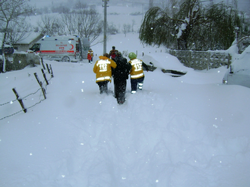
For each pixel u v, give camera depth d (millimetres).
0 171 3152
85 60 30234
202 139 3963
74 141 4074
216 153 3562
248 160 3240
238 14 20031
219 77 10664
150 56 14203
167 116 4973
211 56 14047
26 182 2887
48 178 3055
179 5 21938
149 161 3521
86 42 31250
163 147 3734
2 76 12703
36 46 25203
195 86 8445
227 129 4270
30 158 3502
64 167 3266
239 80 7348
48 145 3914
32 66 15648
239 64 7555
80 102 6441
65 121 4953
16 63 15227
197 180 2889
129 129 4621
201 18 20172
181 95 6930
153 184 3031
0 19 15875
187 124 4488
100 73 7012
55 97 7129
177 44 21281
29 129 4648
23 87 10070
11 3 15508
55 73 12484
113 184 3000
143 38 21938
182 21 20875
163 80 10281
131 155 3766
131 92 7598
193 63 15406
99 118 5160
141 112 5363
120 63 6895
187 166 3207
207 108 5477
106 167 3266
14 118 5512
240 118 4723
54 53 24812
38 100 7027
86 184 2945
